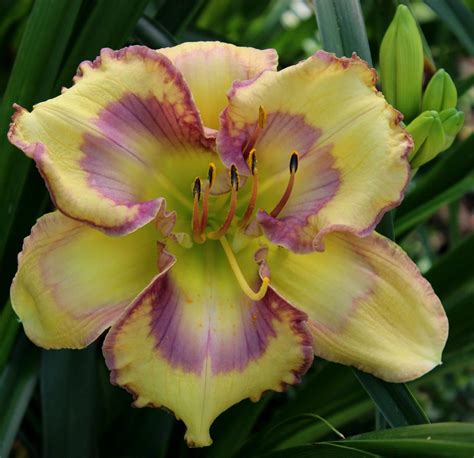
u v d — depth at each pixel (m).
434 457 0.37
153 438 0.46
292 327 0.38
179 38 0.50
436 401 0.67
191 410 0.38
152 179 0.40
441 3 0.47
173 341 0.38
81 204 0.36
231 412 0.46
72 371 0.44
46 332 0.38
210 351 0.38
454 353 0.43
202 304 0.39
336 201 0.39
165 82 0.38
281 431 0.45
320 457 0.40
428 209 0.47
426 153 0.42
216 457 0.46
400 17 0.42
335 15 0.43
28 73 0.42
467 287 0.44
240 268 0.41
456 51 0.60
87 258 0.38
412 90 0.42
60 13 0.42
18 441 0.53
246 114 0.39
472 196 0.85
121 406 0.48
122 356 0.37
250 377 0.38
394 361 0.39
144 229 0.39
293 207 0.40
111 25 0.43
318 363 0.57
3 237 0.43
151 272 0.39
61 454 0.43
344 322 0.39
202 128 0.39
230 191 0.41
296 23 0.67
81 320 0.38
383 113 0.39
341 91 0.39
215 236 0.40
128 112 0.39
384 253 0.39
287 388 0.39
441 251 0.72
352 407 0.45
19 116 0.36
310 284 0.40
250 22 0.63
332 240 0.40
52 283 0.38
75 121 0.37
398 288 0.39
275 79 0.39
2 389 0.43
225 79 0.40
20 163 0.42
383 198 0.38
